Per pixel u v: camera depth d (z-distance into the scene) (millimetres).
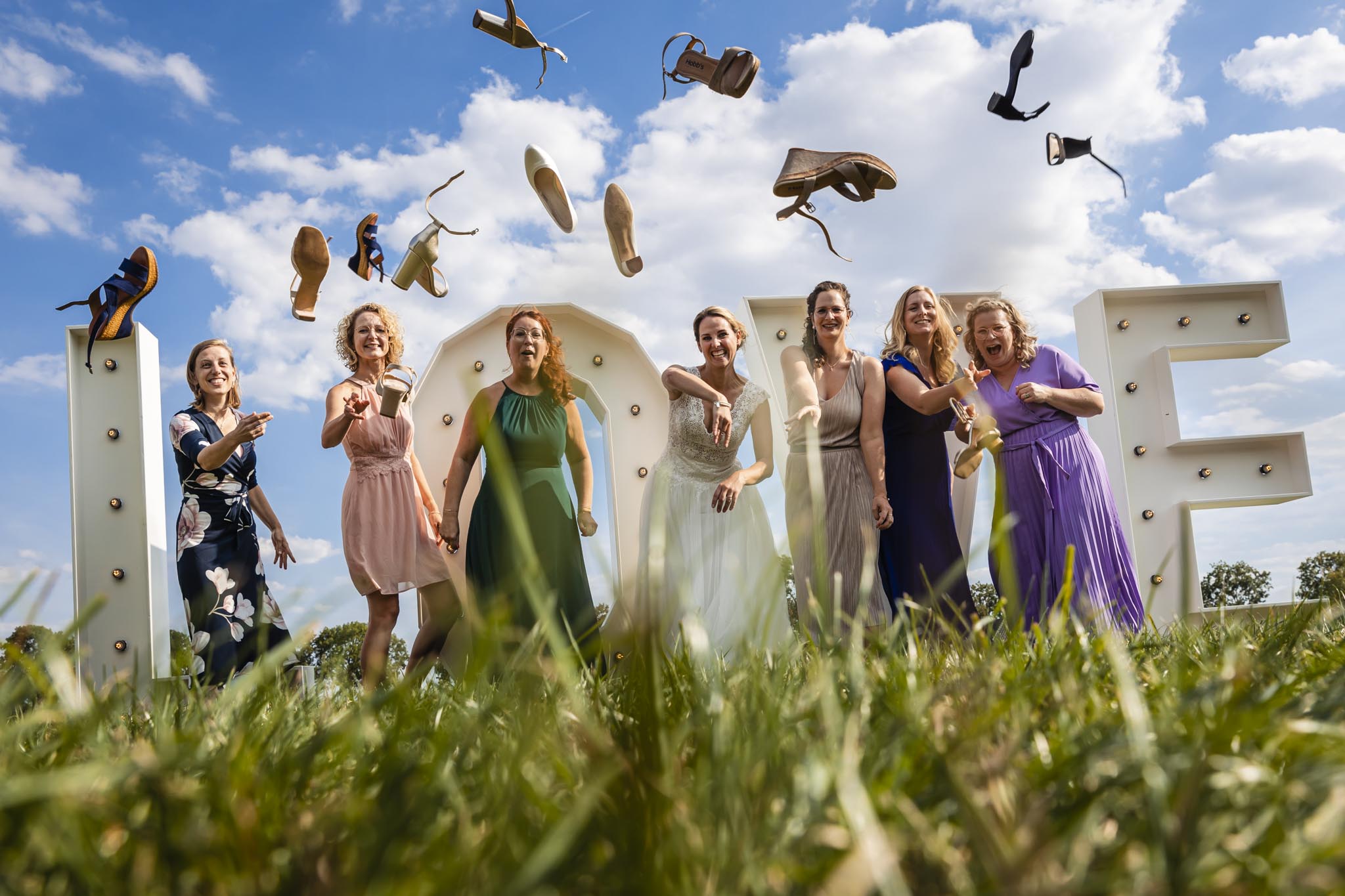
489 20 3492
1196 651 1437
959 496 4734
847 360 4172
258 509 4754
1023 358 4176
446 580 4543
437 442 5203
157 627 5234
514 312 4410
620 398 5441
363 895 432
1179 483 5488
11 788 491
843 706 870
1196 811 457
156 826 548
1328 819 461
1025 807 551
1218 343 5559
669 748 610
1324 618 1530
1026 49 3373
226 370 4621
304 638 796
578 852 490
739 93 3707
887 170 4316
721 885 446
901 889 380
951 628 1392
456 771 727
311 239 4680
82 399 5297
